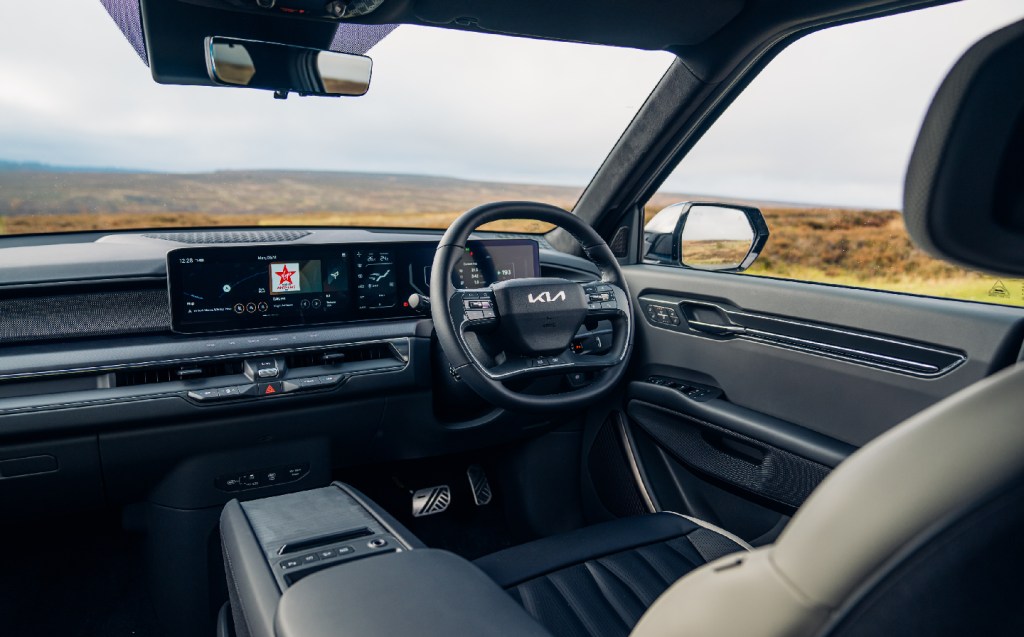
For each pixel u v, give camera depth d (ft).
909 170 1.89
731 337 7.03
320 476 7.14
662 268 8.14
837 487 1.65
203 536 6.75
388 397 7.19
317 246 7.02
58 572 7.70
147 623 7.16
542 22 6.59
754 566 1.72
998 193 1.77
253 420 6.64
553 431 8.45
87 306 6.19
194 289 6.50
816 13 6.40
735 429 6.79
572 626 4.59
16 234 7.33
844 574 1.52
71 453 6.04
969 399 1.68
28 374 5.77
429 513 8.64
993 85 1.73
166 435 6.33
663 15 6.55
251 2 5.50
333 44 6.46
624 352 6.35
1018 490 1.52
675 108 7.76
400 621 2.78
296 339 6.85
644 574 5.12
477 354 5.92
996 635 1.72
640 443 7.95
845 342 5.98
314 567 3.88
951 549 1.52
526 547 5.39
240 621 4.01
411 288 7.51
